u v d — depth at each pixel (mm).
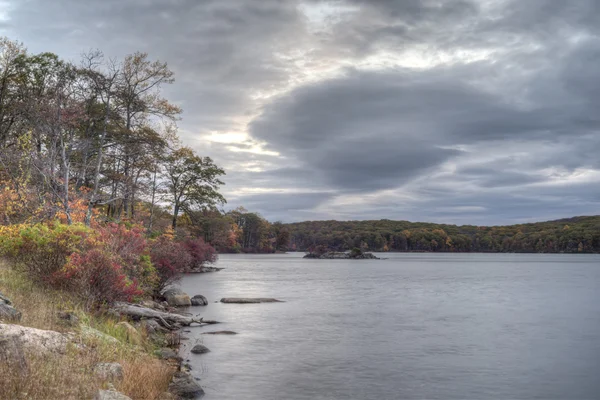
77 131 31859
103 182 35344
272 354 16094
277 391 12055
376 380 13219
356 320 24156
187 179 59781
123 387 9266
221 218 119438
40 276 15891
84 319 13641
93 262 16234
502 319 24891
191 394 11172
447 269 87375
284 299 34000
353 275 65688
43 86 37250
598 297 36594
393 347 17578
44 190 23953
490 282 53344
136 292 17828
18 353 8039
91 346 11070
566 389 12648
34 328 10102
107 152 35188
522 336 20078
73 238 17047
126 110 35594
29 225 18156
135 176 37844
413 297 36375
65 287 15875
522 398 11898
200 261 66125
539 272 76812
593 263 121500
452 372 14195
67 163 25188
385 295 37812
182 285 44625
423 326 22516
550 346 18016
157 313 20516
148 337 16219
